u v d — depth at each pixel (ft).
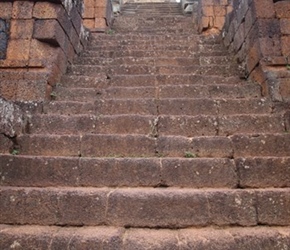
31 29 15.93
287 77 14.48
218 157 11.01
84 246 7.36
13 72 15.15
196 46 22.04
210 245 7.35
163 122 12.42
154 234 7.81
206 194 8.53
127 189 9.22
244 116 12.52
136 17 33.71
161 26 30.86
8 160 9.94
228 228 8.23
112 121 12.49
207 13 26.84
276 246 7.44
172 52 20.66
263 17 15.65
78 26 20.44
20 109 12.17
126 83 16.29
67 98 15.03
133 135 11.43
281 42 15.34
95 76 17.35
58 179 9.81
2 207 8.48
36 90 14.71
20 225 8.34
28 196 8.55
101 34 25.93
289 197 8.56
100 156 11.19
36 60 15.44
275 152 11.10
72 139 11.35
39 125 12.42
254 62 16.05
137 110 13.60
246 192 8.61
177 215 8.32
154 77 16.39
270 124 12.42
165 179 9.78
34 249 7.39
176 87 15.10
